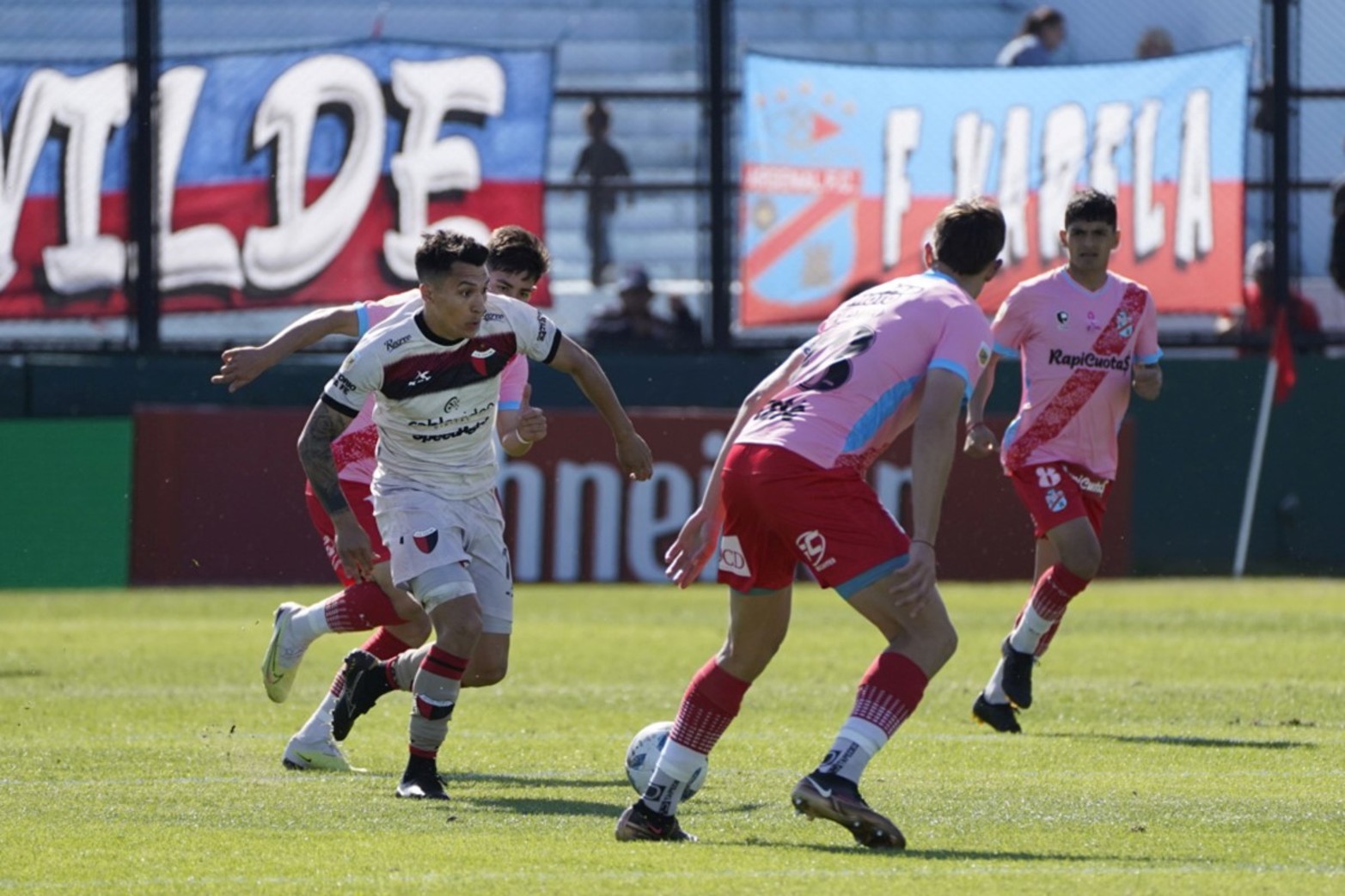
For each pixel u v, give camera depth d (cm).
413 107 5512
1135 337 3020
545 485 5412
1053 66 5659
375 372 2053
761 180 5616
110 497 5291
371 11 7238
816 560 1797
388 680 2348
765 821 2006
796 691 3331
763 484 1805
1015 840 1883
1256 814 2045
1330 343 5791
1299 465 5697
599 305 6088
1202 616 4719
